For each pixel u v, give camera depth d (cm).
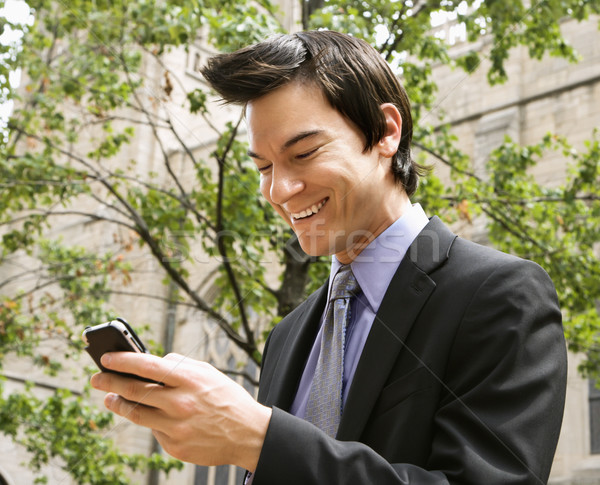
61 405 973
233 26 581
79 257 909
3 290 1254
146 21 661
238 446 86
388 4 602
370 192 115
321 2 668
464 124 1305
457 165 738
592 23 1114
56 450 938
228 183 614
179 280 613
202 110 659
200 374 85
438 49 646
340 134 113
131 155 1622
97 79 829
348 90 113
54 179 793
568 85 1223
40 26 948
